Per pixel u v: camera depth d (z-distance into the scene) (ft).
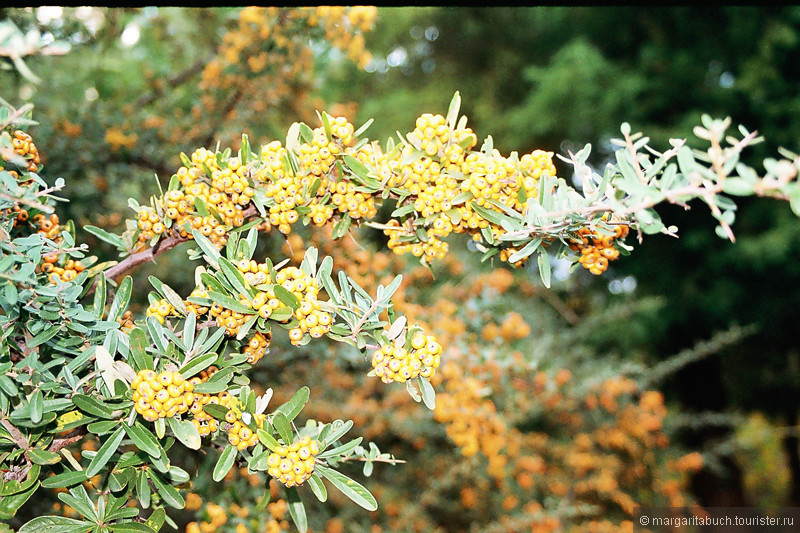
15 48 3.57
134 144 13.55
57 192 12.59
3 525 5.28
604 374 16.67
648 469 19.70
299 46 14.14
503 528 14.88
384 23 31.71
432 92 34.14
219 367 5.32
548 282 5.58
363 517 15.78
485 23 34.09
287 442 5.00
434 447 16.89
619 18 27.32
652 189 4.31
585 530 16.34
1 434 4.84
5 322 4.99
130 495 5.81
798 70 24.17
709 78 25.63
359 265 13.03
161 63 19.36
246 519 9.77
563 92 25.86
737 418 20.56
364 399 16.65
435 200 5.58
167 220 5.93
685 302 25.72
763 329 26.48
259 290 5.12
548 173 5.82
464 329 13.44
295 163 5.61
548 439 18.38
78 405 4.68
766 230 24.08
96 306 5.43
